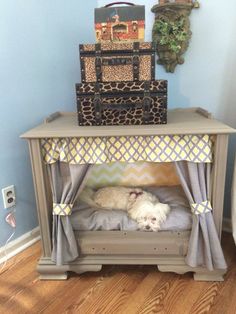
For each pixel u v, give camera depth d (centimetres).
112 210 141
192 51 158
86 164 122
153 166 156
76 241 130
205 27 151
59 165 125
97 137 118
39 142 119
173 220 130
